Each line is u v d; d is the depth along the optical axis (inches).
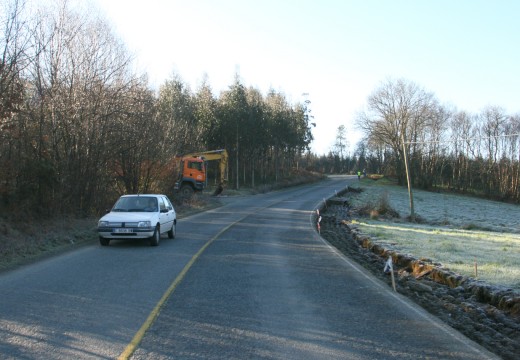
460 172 3380.9
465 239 776.9
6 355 203.6
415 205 1995.6
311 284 379.9
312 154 5654.5
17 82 630.5
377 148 3740.2
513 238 835.4
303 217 1160.8
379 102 3046.3
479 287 384.2
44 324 249.3
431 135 3149.6
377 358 213.6
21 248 490.6
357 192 2469.2
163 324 255.1
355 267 474.9
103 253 510.9
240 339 233.9
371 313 294.5
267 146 2755.9
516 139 3157.0
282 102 2960.1
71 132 748.6
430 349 229.0
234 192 2010.3
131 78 908.0
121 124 869.8
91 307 285.9
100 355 206.2
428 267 485.7
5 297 306.5
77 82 761.0
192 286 353.7
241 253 537.3
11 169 631.8
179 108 1893.5
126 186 1032.2
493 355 223.9
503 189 3083.2
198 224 896.9
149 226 560.4
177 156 1341.0
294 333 246.7
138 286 348.2
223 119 2268.7
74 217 753.0
